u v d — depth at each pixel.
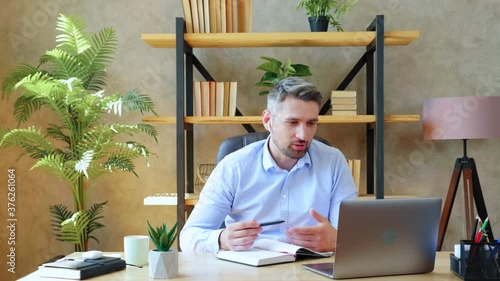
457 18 3.76
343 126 3.76
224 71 3.76
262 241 1.96
